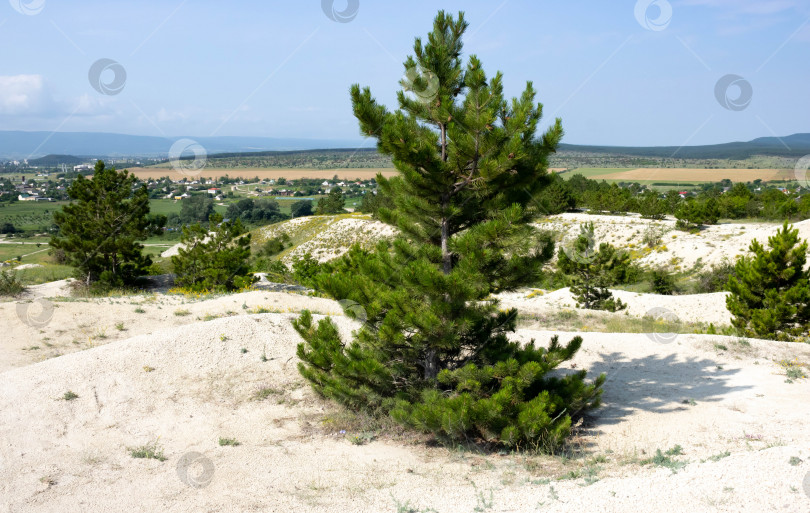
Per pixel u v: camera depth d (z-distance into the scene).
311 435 7.96
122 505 5.67
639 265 39.19
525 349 8.16
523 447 7.35
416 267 7.05
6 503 5.71
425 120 7.84
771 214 50.19
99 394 8.78
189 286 22.27
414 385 8.25
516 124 6.74
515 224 6.78
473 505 5.40
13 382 8.90
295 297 17.53
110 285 21.89
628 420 8.44
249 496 5.87
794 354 11.73
